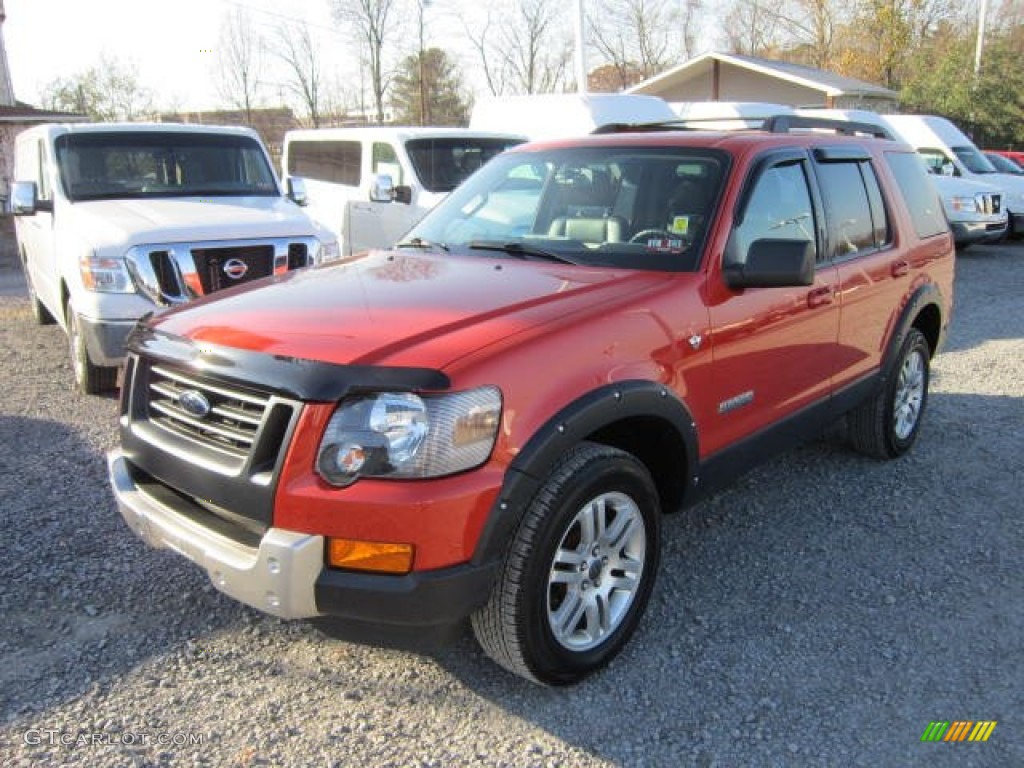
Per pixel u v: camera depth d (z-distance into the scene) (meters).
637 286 3.38
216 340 2.95
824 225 4.36
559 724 2.95
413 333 2.85
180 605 3.63
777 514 4.61
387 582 2.62
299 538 2.62
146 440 3.12
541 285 3.37
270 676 3.18
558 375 2.88
